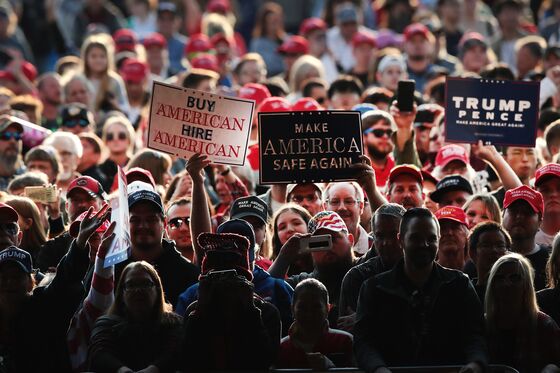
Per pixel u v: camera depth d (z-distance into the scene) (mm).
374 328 26906
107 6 64938
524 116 34625
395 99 41031
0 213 29781
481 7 62250
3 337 28547
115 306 27781
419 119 39812
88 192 32281
